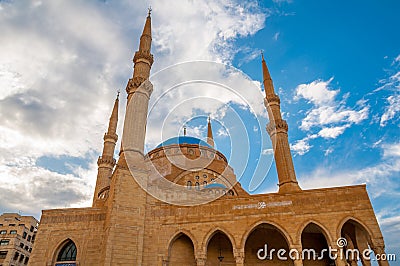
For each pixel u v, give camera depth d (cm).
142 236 3700
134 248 3578
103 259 3388
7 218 10725
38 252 3869
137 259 3534
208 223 3788
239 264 3475
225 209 3844
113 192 3809
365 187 3662
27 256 10544
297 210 3678
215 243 4059
